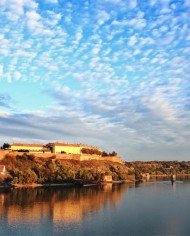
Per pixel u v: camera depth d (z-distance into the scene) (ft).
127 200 530.68
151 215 398.21
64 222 355.56
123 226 338.95
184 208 449.06
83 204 479.82
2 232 312.91
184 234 309.63
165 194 624.59
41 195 580.30
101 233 313.73
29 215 389.80
